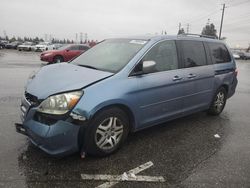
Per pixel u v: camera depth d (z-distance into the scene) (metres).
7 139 4.14
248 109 7.16
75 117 3.29
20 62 19.34
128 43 4.61
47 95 3.38
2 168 3.34
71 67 4.29
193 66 5.09
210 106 5.90
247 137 4.96
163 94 4.38
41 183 3.10
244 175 3.54
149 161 3.78
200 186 3.23
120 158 3.80
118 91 3.67
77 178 3.24
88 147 3.54
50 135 3.23
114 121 3.76
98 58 4.55
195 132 5.05
